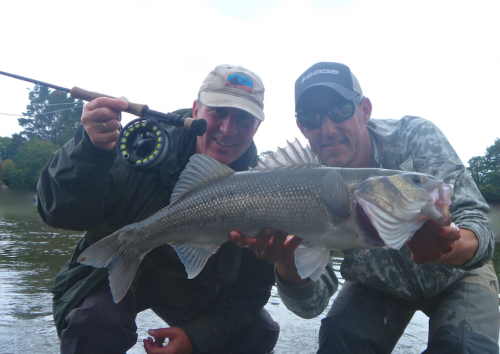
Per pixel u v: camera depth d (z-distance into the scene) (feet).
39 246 7.46
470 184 2.99
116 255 2.64
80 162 2.56
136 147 2.61
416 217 2.21
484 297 2.83
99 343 2.57
